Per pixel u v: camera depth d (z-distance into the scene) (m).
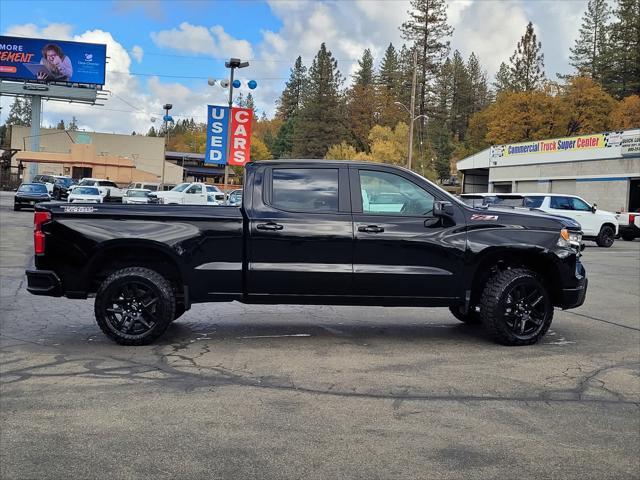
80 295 6.46
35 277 6.40
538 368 5.83
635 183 32.91
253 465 3.66
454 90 115.62
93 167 68.81
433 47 81.12
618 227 24.69
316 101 89.25
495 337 6.63
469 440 4.09
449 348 6.57
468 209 6.68
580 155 36.16
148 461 3.70
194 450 3.86
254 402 4.76
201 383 5.22
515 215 6.75
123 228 6.34
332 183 6.57
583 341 7.00
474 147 96.69
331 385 5.21
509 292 6.53
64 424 4.27
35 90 59.41
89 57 59.47
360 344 6.70
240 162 21.78
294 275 6.35
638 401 4.94
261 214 6.41
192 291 6.40
